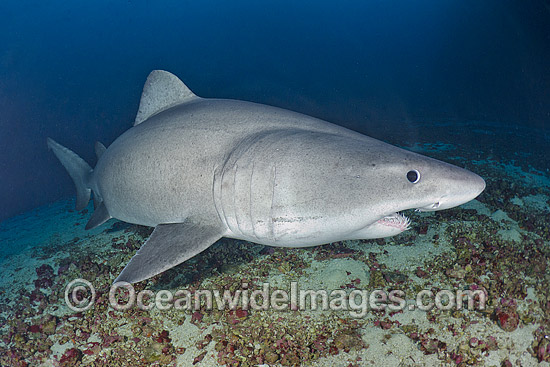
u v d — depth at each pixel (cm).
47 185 1317
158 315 421
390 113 2019
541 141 1176
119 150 452
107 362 363
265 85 3891
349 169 310
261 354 347
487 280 423
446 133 1395
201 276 481
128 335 398
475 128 1488
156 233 377
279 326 385
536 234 530
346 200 305
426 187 297
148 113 477
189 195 375
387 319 383
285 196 316
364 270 470
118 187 454
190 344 375
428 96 2720
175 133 396
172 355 362
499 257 457
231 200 341
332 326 381
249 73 5697
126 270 330
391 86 3584
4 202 1169
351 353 345
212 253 531
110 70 6316
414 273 455
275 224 325
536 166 905
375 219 310
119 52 7206
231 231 360
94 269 539
